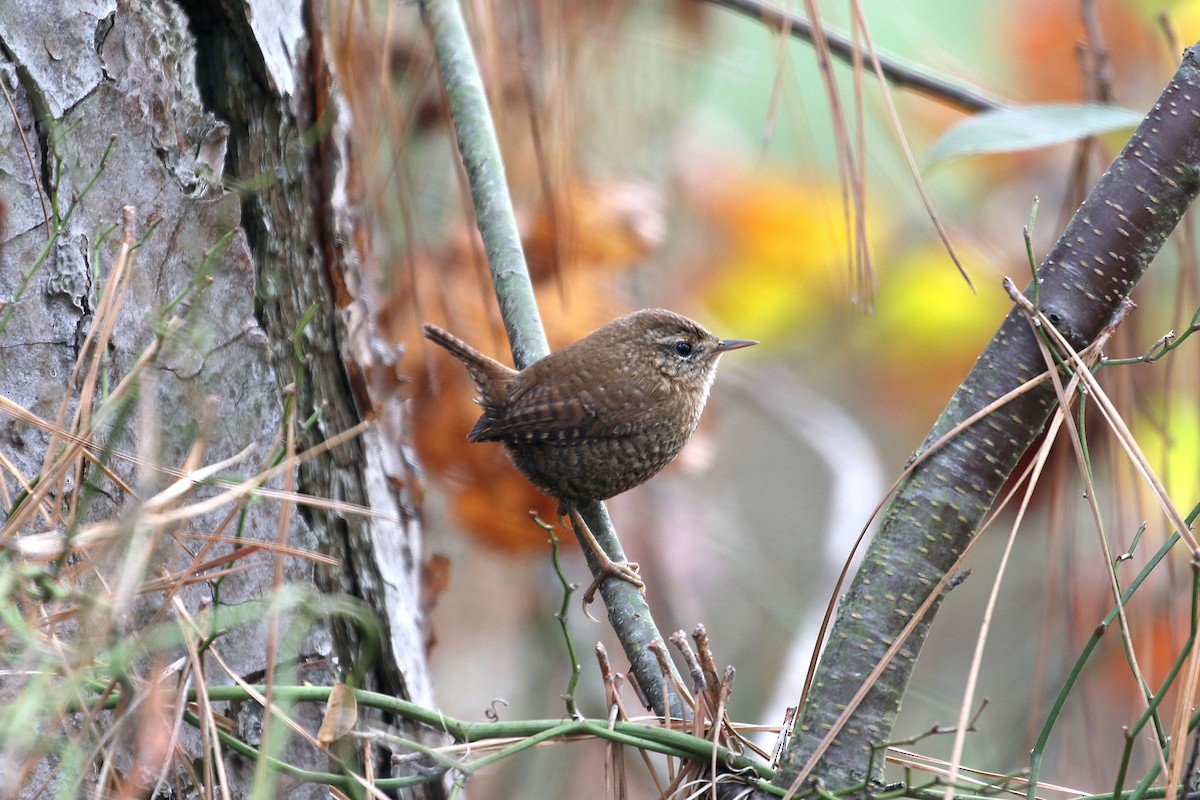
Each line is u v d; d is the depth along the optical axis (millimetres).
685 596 11227
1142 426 7367
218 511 5277
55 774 4230
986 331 11141
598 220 7926
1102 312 4574
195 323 4531
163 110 5188
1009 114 5898
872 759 4270
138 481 4762
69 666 3588
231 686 4281
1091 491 3975
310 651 5602
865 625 4504
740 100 11344
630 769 9828
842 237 10688
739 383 12531
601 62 7973
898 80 8117
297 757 5469
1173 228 4613
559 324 8273
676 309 10992
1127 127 5828
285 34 6121
